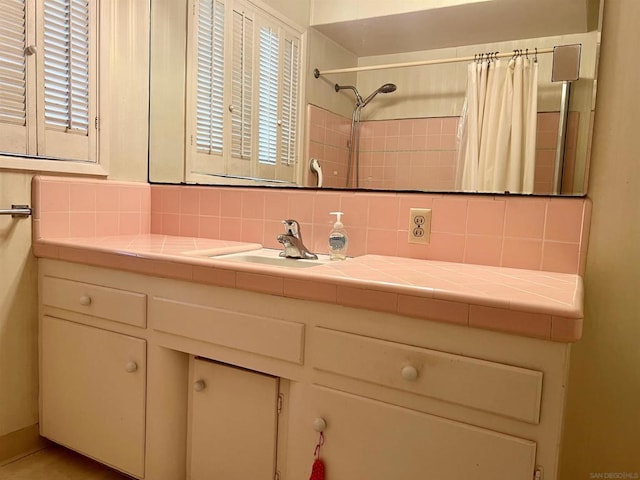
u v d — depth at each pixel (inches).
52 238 63.6
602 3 47.6
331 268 46.1
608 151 47.9
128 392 54.3
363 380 39.3
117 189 72.6
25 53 59.0
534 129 51.9
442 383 35.8
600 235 48.5
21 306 62.2
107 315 55.4
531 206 50.5
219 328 46.8
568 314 31.1
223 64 72.7
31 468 61.5
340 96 63.9
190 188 74.4
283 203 66.3
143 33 75.8
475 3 55.7
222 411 48.9
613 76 47.6
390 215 58.3
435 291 35.6
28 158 60.5
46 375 62.6
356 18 63.1
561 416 32.3
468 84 55.9
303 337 42.1
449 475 36.0
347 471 40.5
